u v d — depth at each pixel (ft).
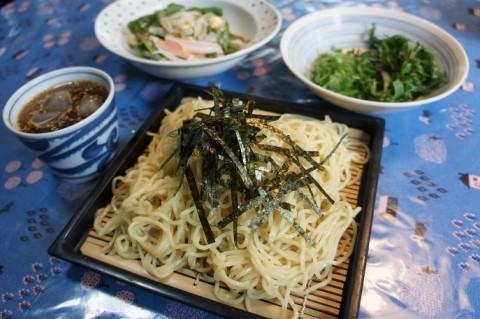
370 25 1.42
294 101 1.29
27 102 1.03
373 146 1.02
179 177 0.95
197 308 0.76
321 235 0.90
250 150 0.86
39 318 0.83
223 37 1.46
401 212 0.98
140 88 1.38
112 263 0.90
